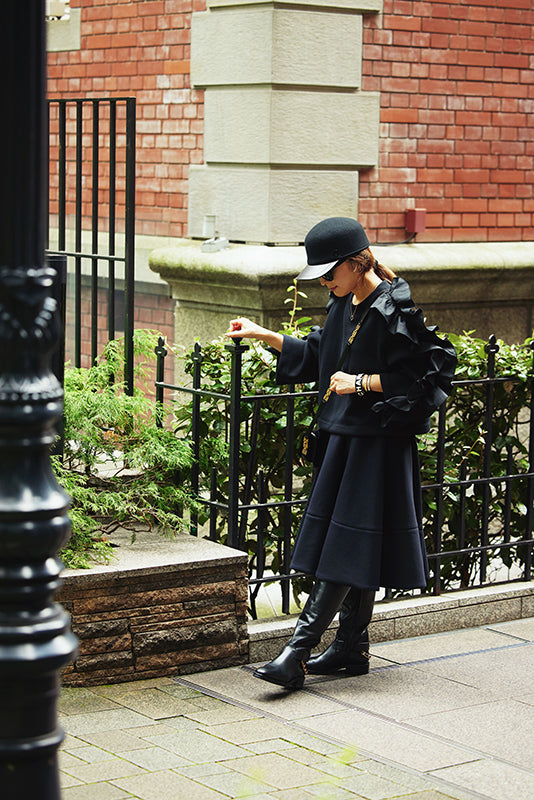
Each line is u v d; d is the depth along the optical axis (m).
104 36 9.22
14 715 2.84
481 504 6.36
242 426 6.18
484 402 6.27
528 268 8.67
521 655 5.48
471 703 4.81
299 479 7.17
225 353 5.82
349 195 8.00
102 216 9.55
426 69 8.30
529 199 8.98
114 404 5.45
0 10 2.71
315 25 7.71
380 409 4.75
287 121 7.70
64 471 5.25
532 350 6.19
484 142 8.67
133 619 4.95
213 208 8.13
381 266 4.98
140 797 3.82
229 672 5.15
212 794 3.86
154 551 5.22
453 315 8.52
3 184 2.77
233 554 5.20
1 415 2.79
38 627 2.84
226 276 7.67
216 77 7.99
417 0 8.20
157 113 8.69
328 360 5.04
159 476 5.53
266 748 4.28
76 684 4.84
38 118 2.78
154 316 8.87
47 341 2.84
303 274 4.87
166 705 4.70
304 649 4.86
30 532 2.81
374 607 5.72
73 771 4.02
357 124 7.99
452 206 8.56
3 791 2.83
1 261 2.80
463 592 6.06
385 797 3.88
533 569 6.57
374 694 4.90
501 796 3.92
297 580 5.99
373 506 4.86
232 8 7.82
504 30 8.66
